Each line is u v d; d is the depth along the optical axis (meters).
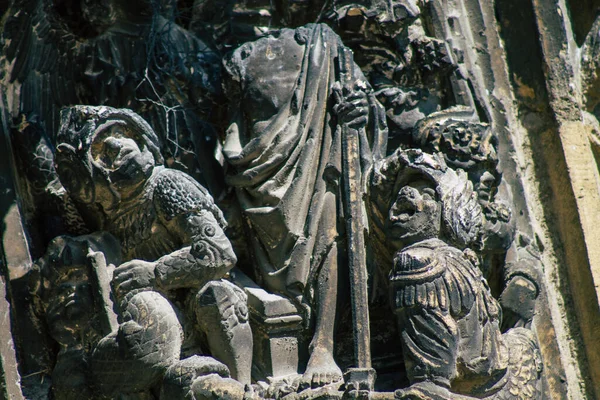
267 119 8.95
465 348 8.08
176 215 8.45
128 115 8.54
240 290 8.55
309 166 8.81
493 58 9.91
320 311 8.59
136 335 8.09
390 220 8.41
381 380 8.72
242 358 8.40
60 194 9.02
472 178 8.88
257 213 8.80
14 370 8.58
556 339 9.14
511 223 8.95
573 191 9.52
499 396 8.21
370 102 9.01
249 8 9.80
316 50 9.07
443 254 8.21
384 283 8.81
